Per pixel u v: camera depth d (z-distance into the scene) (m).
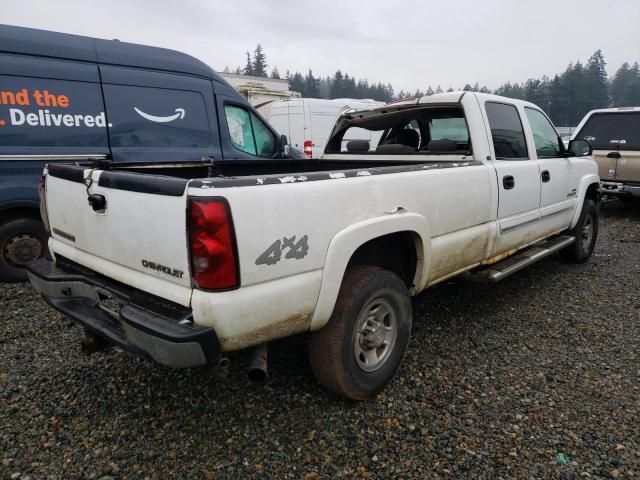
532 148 4.49
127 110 5.54
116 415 2.75
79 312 2.71
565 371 3.23
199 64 6.26
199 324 2.12
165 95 5.84
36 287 3.04
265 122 7.03
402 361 3.32
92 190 2.61
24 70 4.89
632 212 10.25
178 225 2.12
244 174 4.38
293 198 2.31
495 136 4.01
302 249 2.36
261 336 2.30
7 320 4.10
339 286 2.54
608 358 3.42
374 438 2.55
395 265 3.21
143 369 3.26
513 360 3.39
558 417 2.72
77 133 5.22
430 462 2.37
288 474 2.30
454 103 3.92
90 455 2.42
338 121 4.93
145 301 2.37
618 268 5.73
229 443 2.52
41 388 3.02
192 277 2.12
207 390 3.01
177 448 2.48
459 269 3.60
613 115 9.50
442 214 3.25
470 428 2.63
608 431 2.59
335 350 2.64
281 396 2.94
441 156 3.97
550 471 2.30
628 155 9.02
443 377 3.16
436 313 4.26
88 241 2.74
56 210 3.03
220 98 6.38
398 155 4.29
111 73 5.44
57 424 2.66
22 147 4.90
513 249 4.25
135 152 5.61
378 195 2.75
